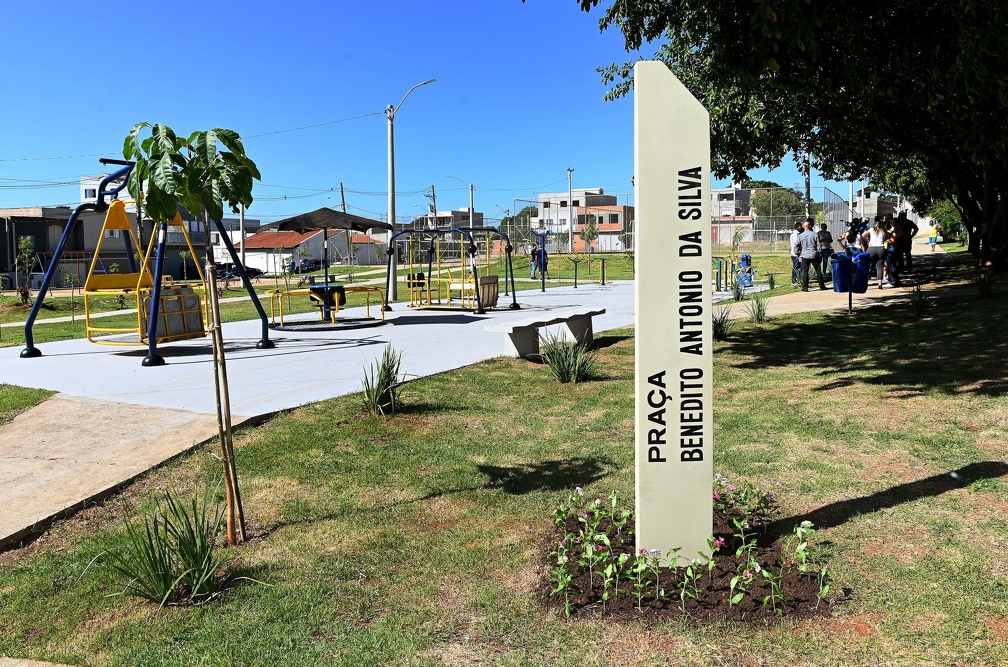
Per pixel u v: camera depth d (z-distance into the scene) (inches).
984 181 787.4
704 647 122.2
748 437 240.8
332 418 269.1
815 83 404.2
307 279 1423.5
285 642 128.3
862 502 181.6
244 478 212.7
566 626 130.4
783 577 141.7
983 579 141.3
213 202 154.6
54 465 222.4
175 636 131.6
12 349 475.5
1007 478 190.1
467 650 124.8
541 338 466.3
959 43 366.9
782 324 510.9
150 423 262.5
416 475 214.2
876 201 2815.0
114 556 154.5
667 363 142.8
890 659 117.3
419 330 554.9
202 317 483.5
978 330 396.5
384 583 150.0
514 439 250.1
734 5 352.8
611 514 162.2
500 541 168.9
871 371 330.0
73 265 1712.6
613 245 2477.9
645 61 136.8
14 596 148.6
